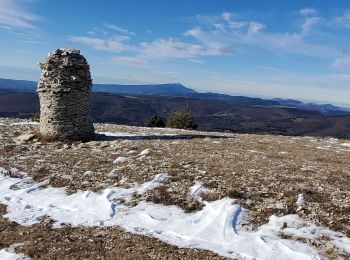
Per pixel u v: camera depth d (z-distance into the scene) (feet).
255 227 56.80
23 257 48.01
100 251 49.26
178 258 47.50
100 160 90.33
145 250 49.60
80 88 111.14
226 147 106.83
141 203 65.46
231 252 49.80
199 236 54.29
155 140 116.26
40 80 111.34
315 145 124.67
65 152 98.94
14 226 57.88
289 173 79.51
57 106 109.81
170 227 57.06
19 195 70.95
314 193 67.67
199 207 63.36
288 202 63.62
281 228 55.62
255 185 71.36
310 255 48.32
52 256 47.98
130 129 150.00
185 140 117.80
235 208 60.75
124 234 54.80
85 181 76.43
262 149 107.55
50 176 79.77
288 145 120.26
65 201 67.97
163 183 73.00
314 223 57.11
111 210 63.16
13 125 142.51
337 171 82.94
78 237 53.78
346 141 139.33
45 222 59.16
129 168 82.48
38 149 102.78
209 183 72.08
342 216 59.21
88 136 114.11
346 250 50.01
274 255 48.73
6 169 84.53
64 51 110.42
